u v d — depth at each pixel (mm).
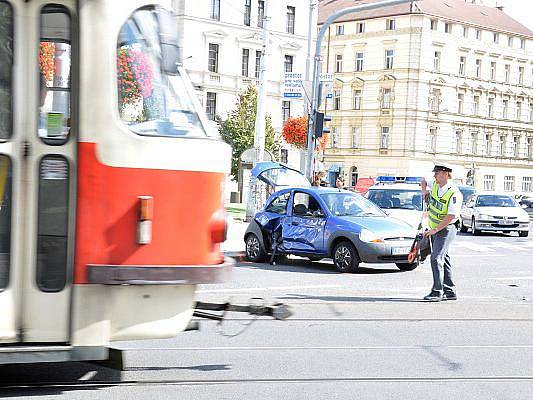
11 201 8133
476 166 116875
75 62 8266
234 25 88312
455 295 17031
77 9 8258
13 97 8102
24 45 8125
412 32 108562
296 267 23000
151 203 8469
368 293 17656
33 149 8172
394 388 9633
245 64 89875
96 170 8297
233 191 76562
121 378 9719
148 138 8484
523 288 19844
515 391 9641
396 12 109812
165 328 8656
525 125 123625
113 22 8383
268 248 23766
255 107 78188
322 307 15469
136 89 8523
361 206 22766
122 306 8492
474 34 115312
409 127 109312
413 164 109500
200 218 8750
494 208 42750
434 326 13836
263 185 38125
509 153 121688
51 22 8219
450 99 112625
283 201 23531
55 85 8227
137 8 8562
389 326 13727
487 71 117438
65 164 8258
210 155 8836
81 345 8320
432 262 16750
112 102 8352
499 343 12547
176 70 8898
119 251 8367
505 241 38375
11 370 9922
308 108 32062
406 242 21484
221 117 87125
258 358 11016
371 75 112375
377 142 111625
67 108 8266
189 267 8641
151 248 8492
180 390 9281
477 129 116750
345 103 115188
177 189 8609
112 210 8344
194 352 11273
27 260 8195
